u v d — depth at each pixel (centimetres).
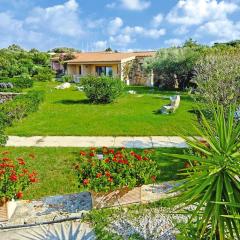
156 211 604
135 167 632
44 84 3388
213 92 924
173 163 836
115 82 2030
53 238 539
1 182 577
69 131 1249
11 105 1438
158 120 1421
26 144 1080
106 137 1163
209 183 312
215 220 302
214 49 2577
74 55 4216
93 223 575
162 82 2953
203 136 355
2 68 4075
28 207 636
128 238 528
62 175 777
